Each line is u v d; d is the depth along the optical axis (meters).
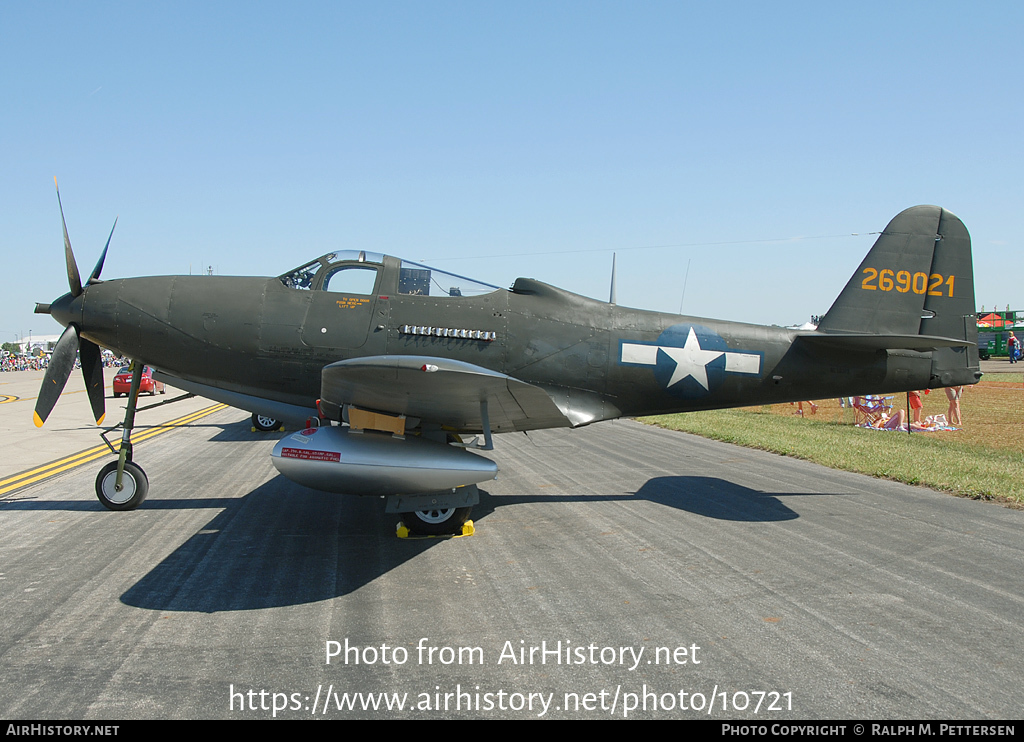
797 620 3.89
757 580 4.58
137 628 3.79
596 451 10.77
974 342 7.37
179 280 6.79
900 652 3.46
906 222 7.43
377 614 4.00
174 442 12.19
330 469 5.36
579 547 5.39
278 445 5.50
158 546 5.44
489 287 6.82
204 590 4.41
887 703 2.96
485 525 6.11
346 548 5.40
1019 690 3.07
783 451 10.27
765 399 7.11
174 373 6.90
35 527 6.04
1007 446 10.87
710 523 6.14
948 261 7.44
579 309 6.77
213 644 3.58
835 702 2.97
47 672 3.26
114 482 6.68
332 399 5.60
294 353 6.53
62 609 4.07
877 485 7.85
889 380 7.20
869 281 7.38
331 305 6.57
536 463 9.57
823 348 7.02
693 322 6.95
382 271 6.67
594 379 6.73
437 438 6.14
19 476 8.63
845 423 14.49
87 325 6.74
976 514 6.40
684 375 6.82
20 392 29.47
